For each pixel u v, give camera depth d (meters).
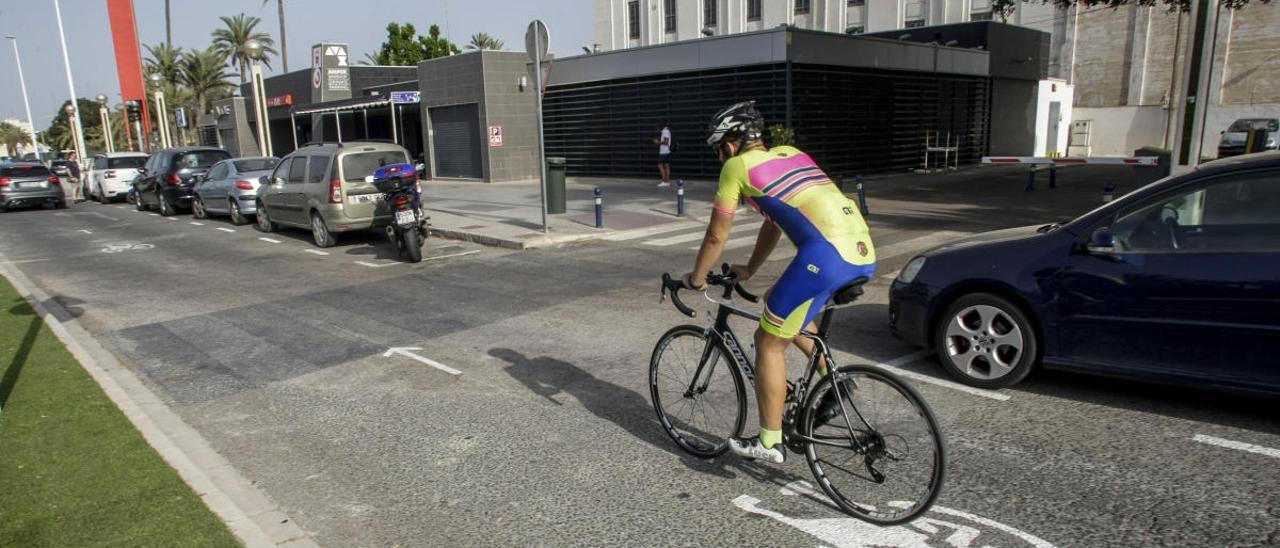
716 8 43.16
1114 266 4.49
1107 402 4.72
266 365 6.31
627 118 24.25
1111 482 3.72
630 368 5.85
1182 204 4.37
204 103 52.91
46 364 6.20
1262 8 31.92
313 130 34.34
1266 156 4.28
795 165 3.34
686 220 14.39
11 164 23.58
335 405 5.29
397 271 10.54
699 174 22.61
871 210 15.11
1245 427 4.27
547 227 13.45
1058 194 17.73
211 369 6.25
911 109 24.39
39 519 3.52
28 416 4.91
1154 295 4.35
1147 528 3.30
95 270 11.73
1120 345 4.51
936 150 24.88
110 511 3.60
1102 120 36.84
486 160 25.45
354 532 3.57
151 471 4.05
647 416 4.87
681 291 8.58
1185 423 4.37
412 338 6.96
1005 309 4.88
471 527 3.58
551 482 4.00
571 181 24.20
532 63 12.26
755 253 3.76
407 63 45.28
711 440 4.15
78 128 36.75
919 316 5.31
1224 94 33.47
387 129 33.34
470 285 9.34
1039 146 31.55
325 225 12.82
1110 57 36.59
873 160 23.39
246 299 9.02
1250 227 4.16
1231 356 4.16
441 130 27.36
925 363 5.61
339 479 4.14
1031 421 4.49
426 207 17.41
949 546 3.25
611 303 8.07
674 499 3.77
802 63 20.33
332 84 34.03
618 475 4.05
